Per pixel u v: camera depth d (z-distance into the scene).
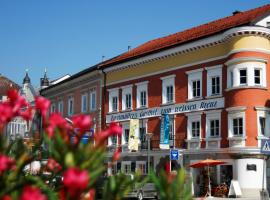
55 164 5.25
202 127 37.62
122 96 46.91
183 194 4.89
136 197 31.36
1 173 4.32
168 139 38.19
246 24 34.59
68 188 3.62
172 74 40.88
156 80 42.69
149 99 43.34
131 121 41.59
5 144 4.75
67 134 4.54
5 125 4.91
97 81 51.06
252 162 33.75
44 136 4.59
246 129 34.19
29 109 5.18
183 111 39.44
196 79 38.62
